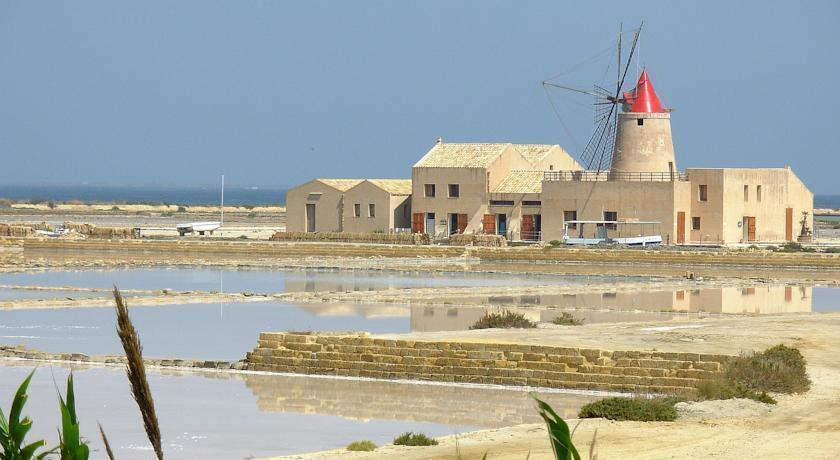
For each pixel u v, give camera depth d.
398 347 118.06
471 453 76.94
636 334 131.62
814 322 149.75
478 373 114.81
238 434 91.31
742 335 131.75
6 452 29.81
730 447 75.62
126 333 25.30
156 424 25.28
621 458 71.94
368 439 89.69
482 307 181.88
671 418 88.88
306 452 84.81
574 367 111.69
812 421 87.44
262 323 161.12
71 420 27.95
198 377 118.06
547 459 73.69
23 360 126.50
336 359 119.75
